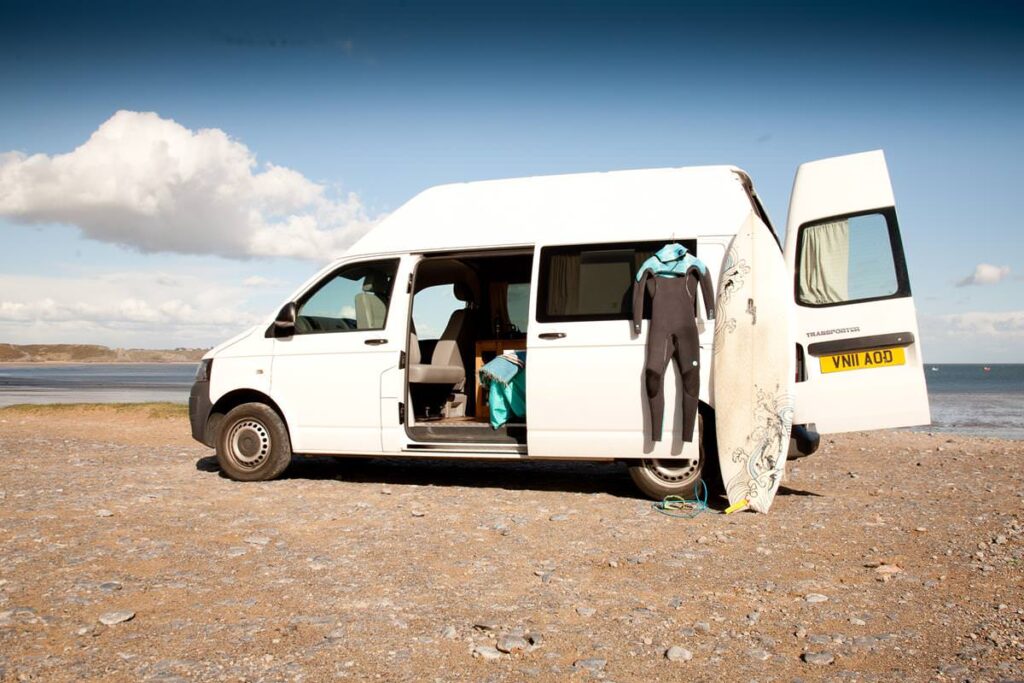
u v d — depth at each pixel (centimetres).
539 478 930
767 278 714
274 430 865
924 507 755
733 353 718
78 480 887
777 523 677
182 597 476
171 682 357
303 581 510
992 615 447
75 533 622
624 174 797
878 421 711
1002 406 3331
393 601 474
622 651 400
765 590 498
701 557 571
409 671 374
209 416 887
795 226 743
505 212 814
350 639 412
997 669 371
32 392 4150
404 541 613
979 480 932
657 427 725
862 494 831
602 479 923
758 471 710
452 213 834
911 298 707
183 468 997
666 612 458
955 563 555
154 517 684
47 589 486
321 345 846
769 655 394
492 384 813
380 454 826
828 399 721
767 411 707
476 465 1048
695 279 727
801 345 729
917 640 412
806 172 747
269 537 620
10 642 403
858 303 718
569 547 598
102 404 1941
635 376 738
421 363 959
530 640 412
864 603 472
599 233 770
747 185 805
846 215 729
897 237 714
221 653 392
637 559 563
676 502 753
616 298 754
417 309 911
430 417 942
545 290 772
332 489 838
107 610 450
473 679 366
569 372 754
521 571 536
